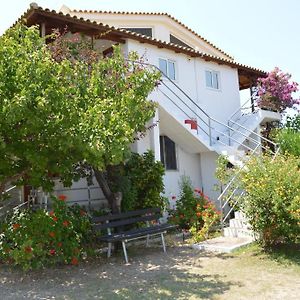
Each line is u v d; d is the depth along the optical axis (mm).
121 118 8180
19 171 8492
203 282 7012
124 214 10141
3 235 8508
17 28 7879
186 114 15047
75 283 7375
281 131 17250
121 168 11602
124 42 14789
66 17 12445
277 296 6059
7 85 7137
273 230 8852
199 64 17672
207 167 16297
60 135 7199
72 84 8492
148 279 7398
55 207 8805
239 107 19297
